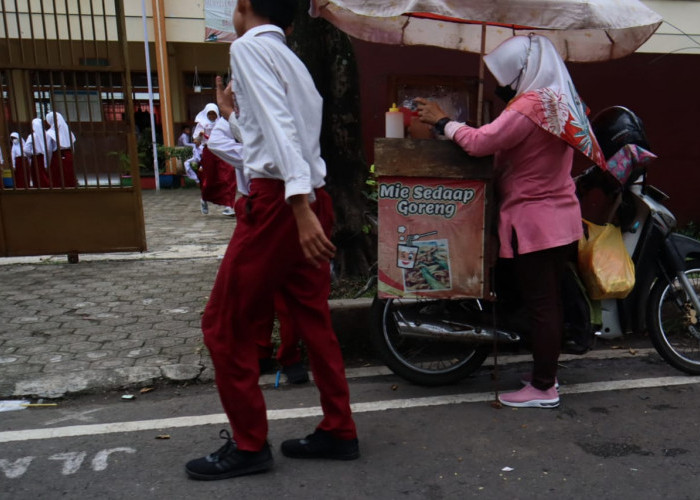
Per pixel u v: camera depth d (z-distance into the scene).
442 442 2.97
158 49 14.81
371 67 5.82
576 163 6.42
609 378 3.74
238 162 3.36
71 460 2.82
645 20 3.13
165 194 14.00
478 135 3.03
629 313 3.69
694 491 2.54
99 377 3.71
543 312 3.25
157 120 16.94
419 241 3.22
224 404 2.60
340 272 5.06
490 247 3.28
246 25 2.44
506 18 2.99
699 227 6.85
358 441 2.97
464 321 3.48
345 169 5.09
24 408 3.43
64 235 6.36
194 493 2.55
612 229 3.56
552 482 2.62
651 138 6.71
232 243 2.47
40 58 9.61
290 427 3.14
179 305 5.04
